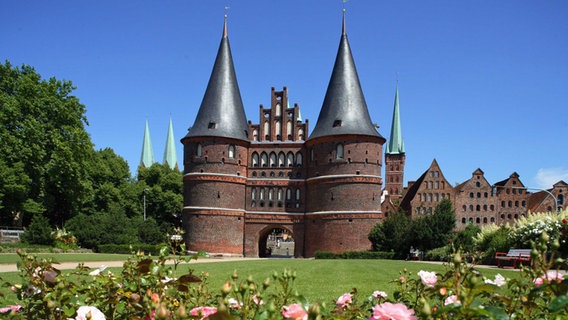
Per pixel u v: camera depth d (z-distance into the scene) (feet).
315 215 185.98
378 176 184.24
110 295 16.49
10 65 160.04
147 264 16.15
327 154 185.06
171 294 15.30
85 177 182.29
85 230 178.19
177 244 20.13
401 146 403.13
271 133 200.75
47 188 173.47
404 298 17.29
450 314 12.45
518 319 13.82
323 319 13.33
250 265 100.32
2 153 150.10
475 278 11.35
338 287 51.70
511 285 15.16
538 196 310.04
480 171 299.17
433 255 139.03
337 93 188.96
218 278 60.70
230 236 187.93
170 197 260.21
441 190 294.05
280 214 195.83
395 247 170.40
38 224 158.61
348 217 179.52
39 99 161.27
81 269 19.71
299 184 196.54
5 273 64.08
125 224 188.03
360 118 185.88
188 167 190.90
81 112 178.09
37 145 155.33
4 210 161.99
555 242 12.54
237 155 192.24
